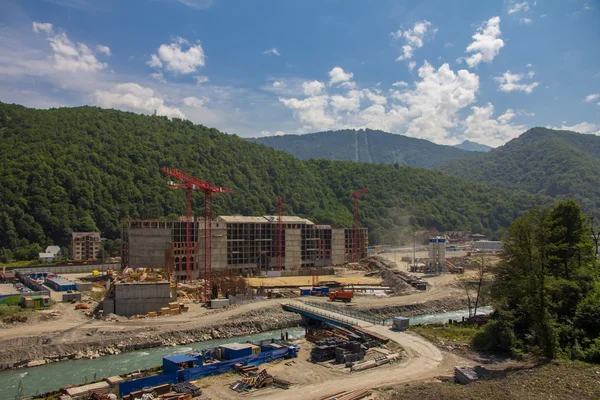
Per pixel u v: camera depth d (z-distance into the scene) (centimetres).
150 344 9800
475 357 7850
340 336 9438
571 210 10769
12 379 7806
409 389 6125
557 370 6425
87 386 6675
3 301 12350
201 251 19275
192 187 17512
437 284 17675
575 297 8938
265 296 15162
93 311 12231
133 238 17838
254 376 7019
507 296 9038
